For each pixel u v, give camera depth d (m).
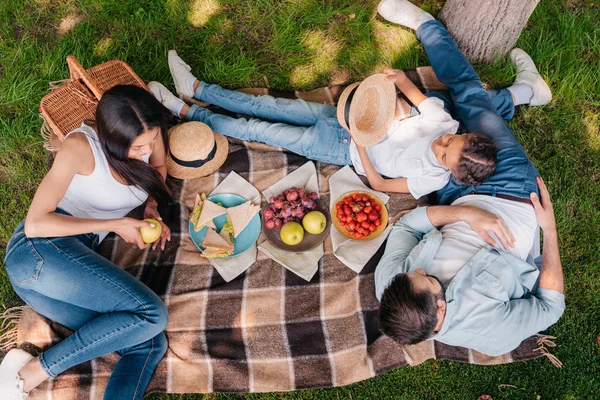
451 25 3.51
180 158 2.98
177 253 2.97
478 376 2.93
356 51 3.61
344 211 2.96
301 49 3.61
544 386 2.92
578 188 3.32
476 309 2.40
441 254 2.54
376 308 2.82
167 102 3.28
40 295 2.58
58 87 2.99
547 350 2.91
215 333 2.78
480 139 2.53
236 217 2.98
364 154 2.90
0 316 2.88
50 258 2.46
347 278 2.90
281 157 3.25
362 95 2.72
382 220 3.00
